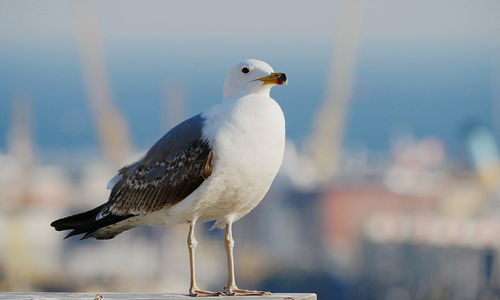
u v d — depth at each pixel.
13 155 84.88
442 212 47.59
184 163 9.09
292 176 52.91
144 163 9.62
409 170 63.50
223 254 42.25
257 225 45.81
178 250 40.78
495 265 36.94
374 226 42.75
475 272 37.16
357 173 65.12
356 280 40.56
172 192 9.22
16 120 91.56
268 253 44.41
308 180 55.28
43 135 138.50
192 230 9.23
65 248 39.00
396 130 141.12
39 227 44.00
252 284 41.81
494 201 47.16
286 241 45.47
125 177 9.90
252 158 8.87
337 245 44.97
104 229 10.07
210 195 9.02
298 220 47.47
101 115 83.56
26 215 46.34
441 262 37.94
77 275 36.69
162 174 9.32
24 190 55.00
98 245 38.81
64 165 75.12
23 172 65.62
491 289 36.84
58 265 37.69
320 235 47.50
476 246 37.50
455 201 47.53
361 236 43.12
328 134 82.31
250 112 8.93
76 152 97.88
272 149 8.94
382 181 58.88
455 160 51.62
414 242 39.41
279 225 46.09
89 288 36.03
